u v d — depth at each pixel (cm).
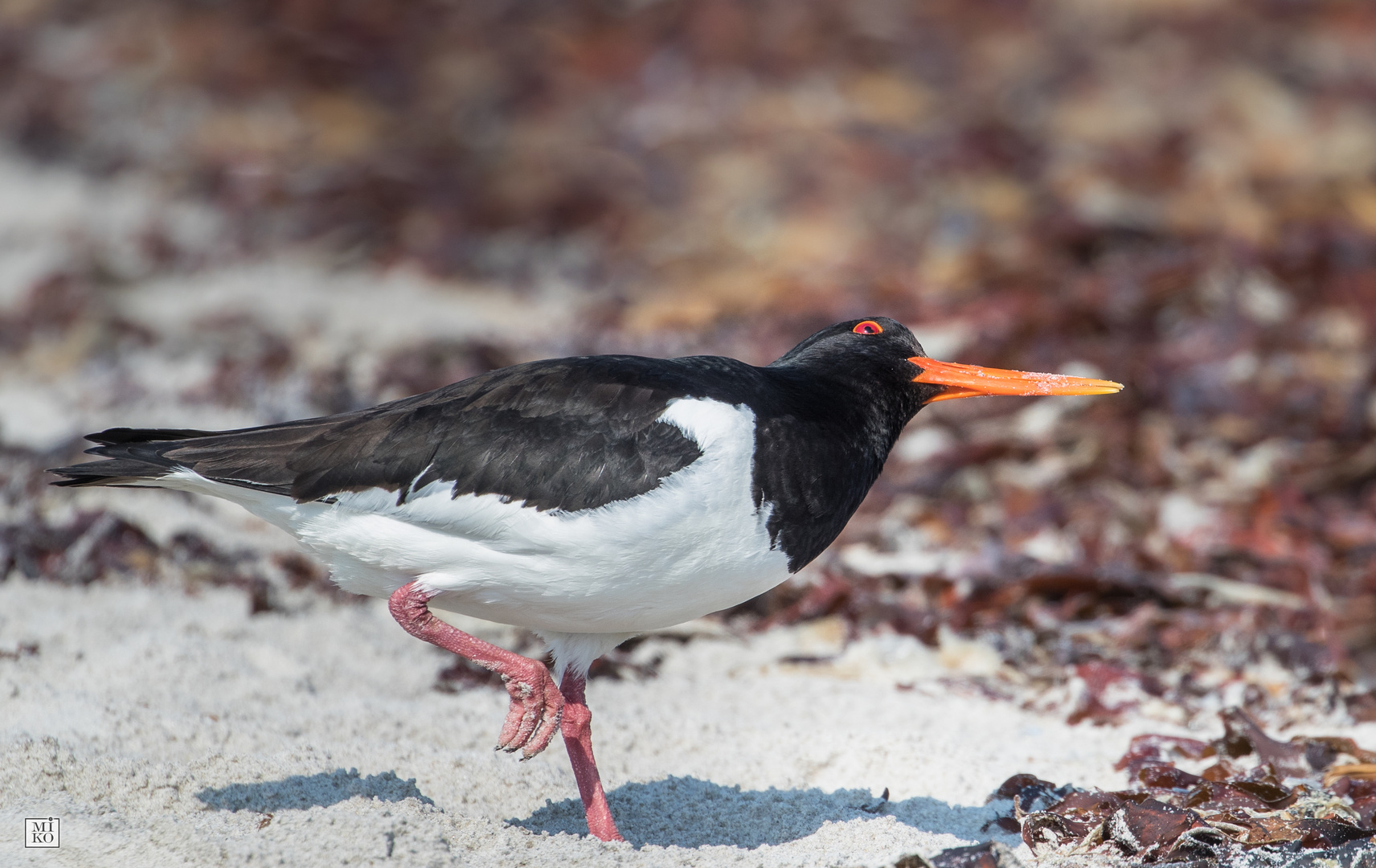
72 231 2147
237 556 998
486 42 2584
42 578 931
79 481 596
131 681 741
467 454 565
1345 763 673
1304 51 2202
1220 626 863
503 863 546
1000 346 1312
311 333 1656
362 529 576
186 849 543
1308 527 1007
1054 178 1883
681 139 2273
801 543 600
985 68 2302
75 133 2622
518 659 575
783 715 774
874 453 644
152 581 939
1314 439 1152
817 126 2212
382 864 530
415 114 2481
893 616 895
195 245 2130
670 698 802
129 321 1662
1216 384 1208
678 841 612
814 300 1673
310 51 2617
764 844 607
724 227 2066
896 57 2356
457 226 2122
